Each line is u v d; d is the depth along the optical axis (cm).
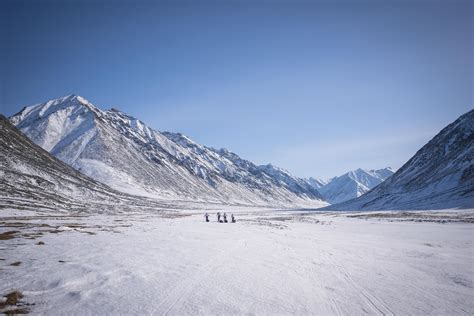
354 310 922
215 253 1705
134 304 889
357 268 1470
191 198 19062
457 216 5419
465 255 1886
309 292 1067
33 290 985
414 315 895
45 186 7612
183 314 828
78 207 6969
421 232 3256
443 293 1102
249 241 2333
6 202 5362
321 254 1838
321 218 6981
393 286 1177
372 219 5747
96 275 1159
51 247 1736
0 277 1106
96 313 820
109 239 2142
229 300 947
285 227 4038
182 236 2494
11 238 2036
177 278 1155
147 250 1716
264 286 1105
